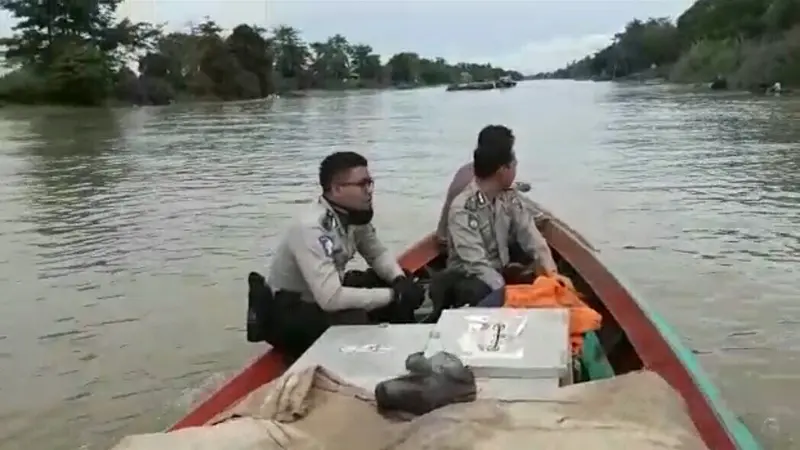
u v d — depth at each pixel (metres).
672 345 3.80
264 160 19.27
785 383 5.88
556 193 13.41
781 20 53.41
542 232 5.95
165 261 9.67
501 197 4.89
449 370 2.83
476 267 4.70
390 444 2.54
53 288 8.71
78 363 6.71
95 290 8.61
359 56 100.25
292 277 4.08
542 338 3.19
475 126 28.39
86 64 46.94
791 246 9.41
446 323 3.39
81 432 5.66
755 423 5.38
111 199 14.13
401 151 20.47
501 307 3.95
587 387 2.83
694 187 13.53
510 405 2.71
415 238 10.54
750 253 9.15
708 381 3.44
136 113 40.72
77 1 50.28
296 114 38.12
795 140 19.73
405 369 3.12
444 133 25.83
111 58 51.25
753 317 7.13
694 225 10.66
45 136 27.30
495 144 4.75
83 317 7.77
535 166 16.78
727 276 8.28
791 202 11.99
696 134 22.09
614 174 15.31
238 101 55.53
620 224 10.89
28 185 16.00
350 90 86.31
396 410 2.80
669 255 9.16
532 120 30.25
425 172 16.38
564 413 2.65
